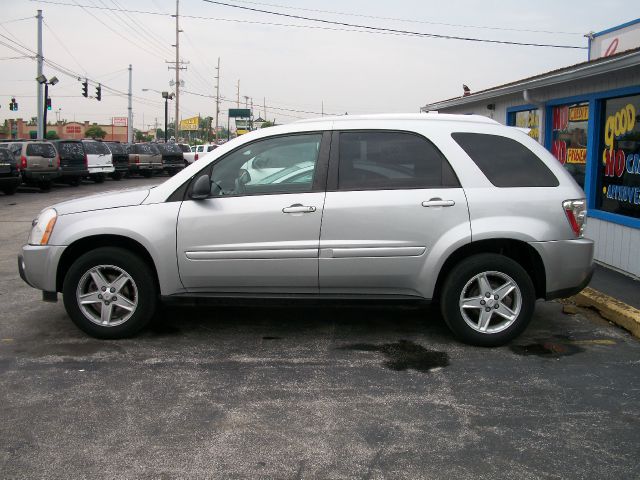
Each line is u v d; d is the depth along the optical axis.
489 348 5.49
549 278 5.38
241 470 3.47
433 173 5.38
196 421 4.06
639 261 7.77
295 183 5.42
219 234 5.37
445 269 5.49
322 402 4.36
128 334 5.62
